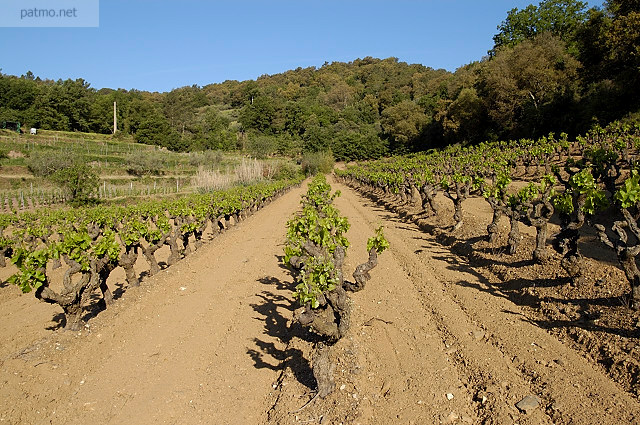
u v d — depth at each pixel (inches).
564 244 362.6
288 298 426.6
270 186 1485.0
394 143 3314.5
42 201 1306.6
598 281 327.0
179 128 3708.2
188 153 2834.6
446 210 778.2
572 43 1895.9
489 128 2112.5
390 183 1143.6
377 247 288.4
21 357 309.1
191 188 1752.0
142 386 273.9
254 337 341.4
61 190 1387.8
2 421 236.7
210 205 808.9
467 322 322.0
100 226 831.7
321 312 261.4
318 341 248.4
